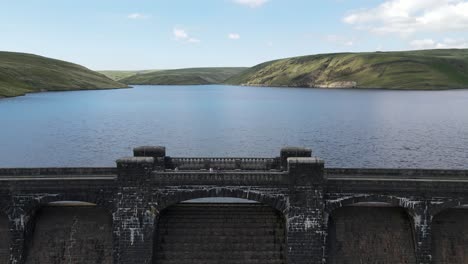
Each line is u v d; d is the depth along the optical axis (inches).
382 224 1990.7
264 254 1926.7
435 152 4702.3
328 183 1882.4
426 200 1861.5
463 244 1934.1
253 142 5383.9
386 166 4077.3
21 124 6796.3
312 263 1852.9
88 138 5605.3
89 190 1897.1
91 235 1973.4
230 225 2028.8
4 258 1889.8
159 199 1877.5
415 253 1902.1
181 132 6264.8
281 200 1871.3
